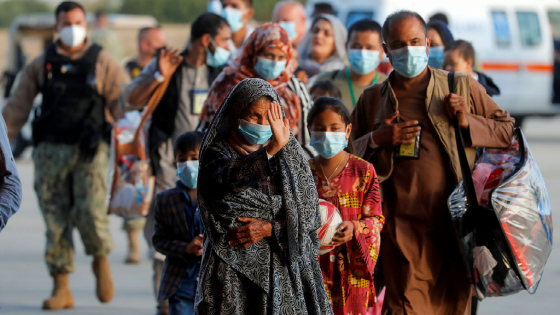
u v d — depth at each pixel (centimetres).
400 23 934
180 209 962
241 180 731
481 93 964
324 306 775
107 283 1327
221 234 745
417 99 963
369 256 884
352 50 1253
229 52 1291
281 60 1098
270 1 9500
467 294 973
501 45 3600
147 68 1301
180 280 952
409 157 955
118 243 1894
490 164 965
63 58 1355
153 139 1280
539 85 3716
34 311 1277
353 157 916
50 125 1334
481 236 936
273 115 734
